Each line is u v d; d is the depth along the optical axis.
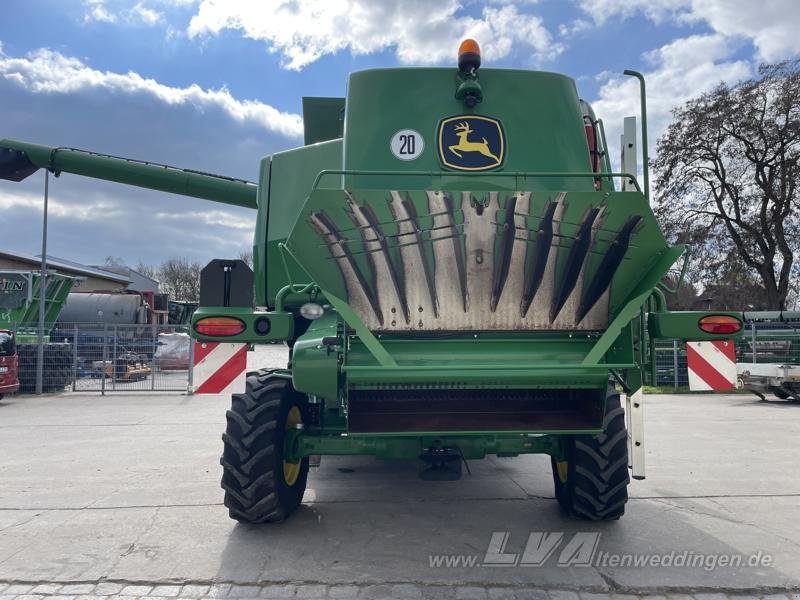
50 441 8.54
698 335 3.97
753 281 29.11
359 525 4.65
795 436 9.02
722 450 7.86
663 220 28.88
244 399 4.36
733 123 27.03
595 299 3.83
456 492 5.66
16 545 4.23
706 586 3.60
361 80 4.63
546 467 6.79
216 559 3.96
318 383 3.67
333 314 4.15
